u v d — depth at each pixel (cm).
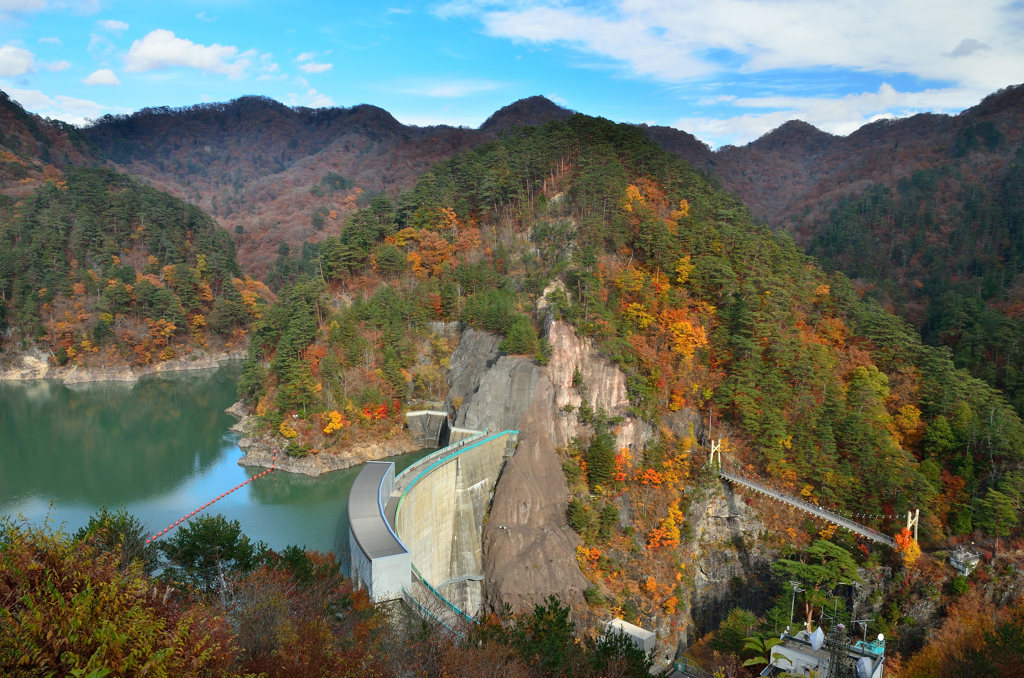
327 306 15262
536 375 11912
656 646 9319
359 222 16925
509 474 10906
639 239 13725
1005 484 10475
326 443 12812
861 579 9781
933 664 8438
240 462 13062
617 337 12225
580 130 17700
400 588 6369
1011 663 6066
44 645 1878
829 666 5219
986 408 11862
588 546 10188
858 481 10888
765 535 10881
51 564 2169
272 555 5222
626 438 11550
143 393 18775
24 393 18750
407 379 14025
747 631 9000
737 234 14138
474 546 10488
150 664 1945
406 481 9088
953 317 16188
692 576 10575
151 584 2416
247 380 15650
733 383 11856
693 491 11062
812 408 11812
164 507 10794
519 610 9406
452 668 3569
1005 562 9956
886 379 12712
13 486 11706
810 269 15862
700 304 13075
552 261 14025
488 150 18775
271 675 2917
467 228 16488
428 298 14900
